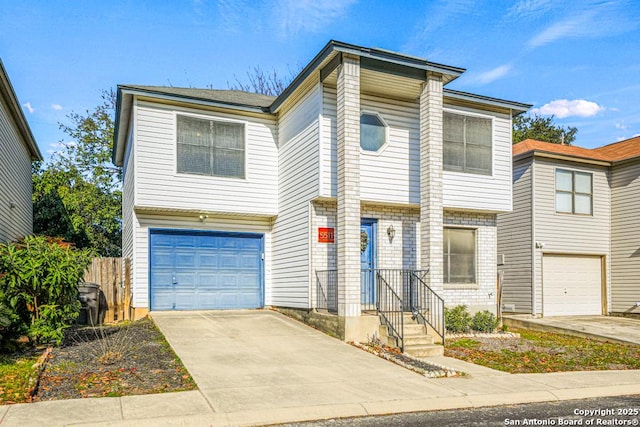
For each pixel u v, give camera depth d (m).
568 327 15.41
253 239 15.31
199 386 7.41
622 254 19.48
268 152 15.04
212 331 11.53
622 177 19.78
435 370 8.89
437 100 12.93
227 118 14.61
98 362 8.62
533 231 18.34
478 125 15.04
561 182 19.23
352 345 10.90
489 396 7.55
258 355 9.59
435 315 12.41
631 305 18.95
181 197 13.88
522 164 19.05
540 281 18.33
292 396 7.15
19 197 17.47
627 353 11.93
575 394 7.94
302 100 13.57
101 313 13.77
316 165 12.59
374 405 6.91
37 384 7.22
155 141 13.72
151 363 8.64
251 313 14.24
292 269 13.78
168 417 6.11
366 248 13.86
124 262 14.27
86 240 26.56
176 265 14.37
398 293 13.79
